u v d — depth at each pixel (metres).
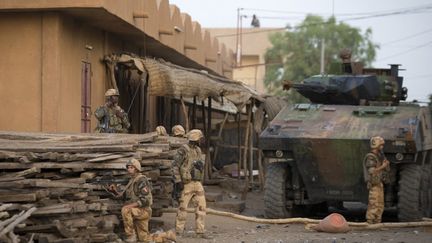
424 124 14.63
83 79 17.55
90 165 10.43
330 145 13.77
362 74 16.67
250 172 21.11
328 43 54.47
